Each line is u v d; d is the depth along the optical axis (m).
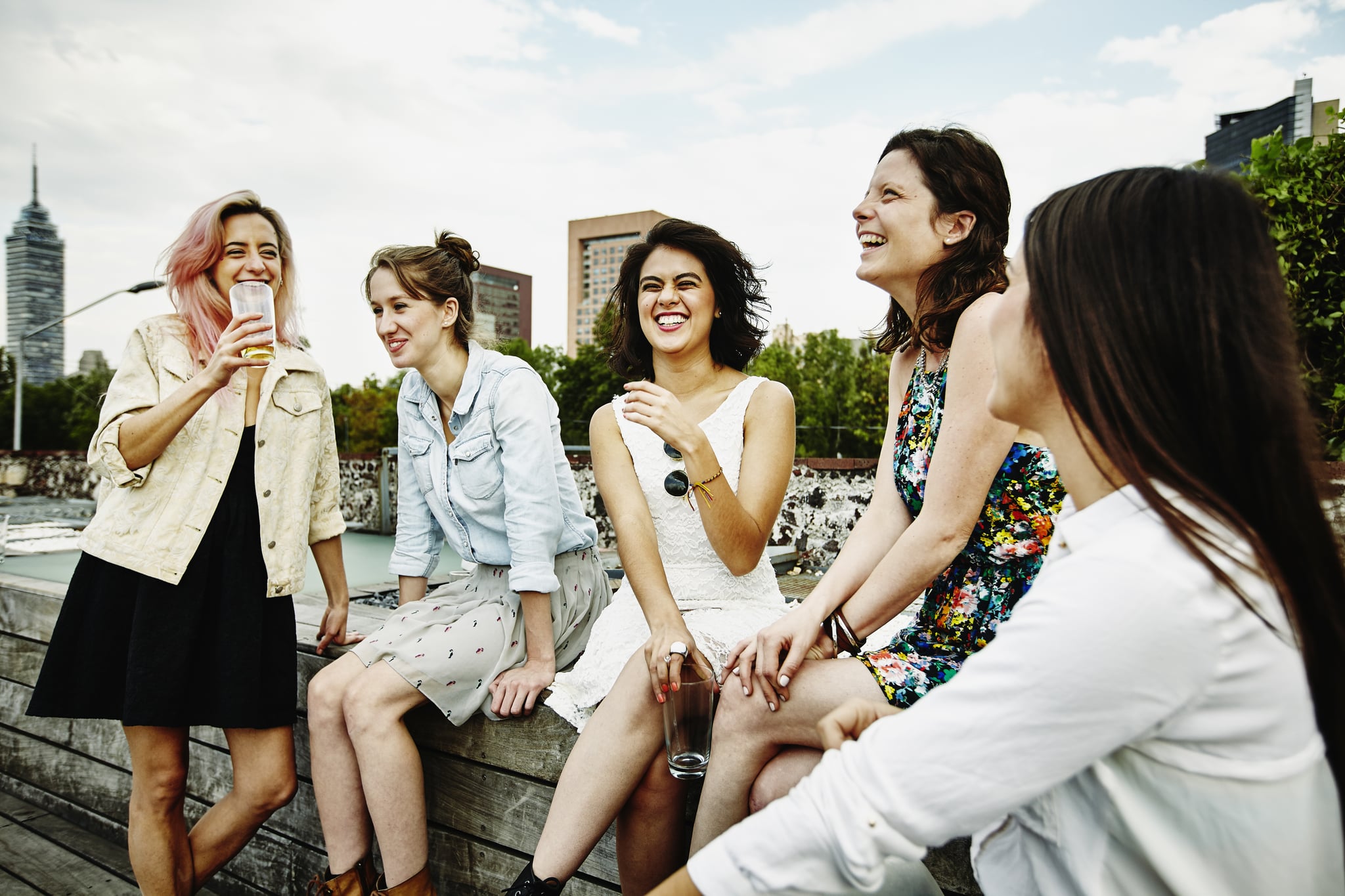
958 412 1.24
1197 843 0.66
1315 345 4.17
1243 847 0.64
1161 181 0.71
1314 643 0.65
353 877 1.75
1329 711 0.66
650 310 1.85
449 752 1.88
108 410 1.76
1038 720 0.65
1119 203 0.71
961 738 0.68
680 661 1.35
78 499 13.62
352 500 8.28
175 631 1.78
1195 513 0.66
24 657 2.93
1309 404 0.68
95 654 1.78
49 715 1.77
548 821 1.41
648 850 1.45
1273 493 0.65
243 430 1.87
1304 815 0.65
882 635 1.79
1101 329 0.69
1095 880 0.71
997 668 0.68
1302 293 4.15
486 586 1.97
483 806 1.83
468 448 1.87
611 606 1.84
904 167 1.40
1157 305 0.67
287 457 1.91
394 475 7.50
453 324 1.97
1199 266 0.67
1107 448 0.69
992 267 1.35
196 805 2.45
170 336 1.85
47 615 2.82
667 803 1.43
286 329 2.03
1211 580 0.62
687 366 1.91
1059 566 0.69
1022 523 1.26
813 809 0.73
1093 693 0.63
